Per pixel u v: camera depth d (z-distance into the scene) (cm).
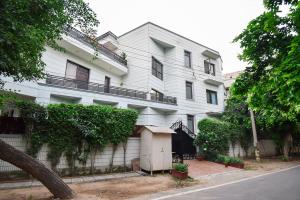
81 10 728
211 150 1752
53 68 1472
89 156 1129
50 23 645
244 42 470
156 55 2141
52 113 1041
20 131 981
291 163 1939
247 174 1345
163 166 1234
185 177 1134
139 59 2072
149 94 1922
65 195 725
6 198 712
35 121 993
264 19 416
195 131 2178
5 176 913
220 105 2508
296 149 3139
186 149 1819
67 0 702
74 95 1452
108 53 1927
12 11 508
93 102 1580
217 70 2598
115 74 2080
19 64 588
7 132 956
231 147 2047
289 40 407
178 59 2223
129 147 1285
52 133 1031
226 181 1113
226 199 738
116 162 1218
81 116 1111
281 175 1280
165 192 859
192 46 2398
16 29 500
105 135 1170
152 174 1192
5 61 519
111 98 1642
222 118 2345
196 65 2373
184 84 2208
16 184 862
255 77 512
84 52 1630
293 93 368
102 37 2262
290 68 341
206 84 2434
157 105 1928
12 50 518
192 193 839
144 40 2073
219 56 2603
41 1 572
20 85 1191
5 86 1119
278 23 398
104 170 1165
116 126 1216
